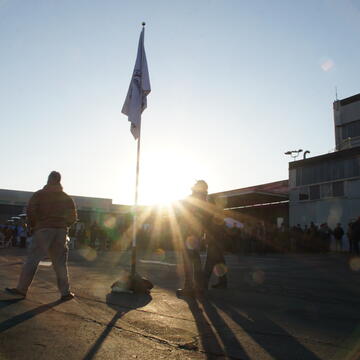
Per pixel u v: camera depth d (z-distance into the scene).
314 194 28.38
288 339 3.98
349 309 5.54
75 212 6.03
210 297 6.40
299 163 29.66
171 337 3.99
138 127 7.30
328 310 5.44
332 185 27.23
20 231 23.00
